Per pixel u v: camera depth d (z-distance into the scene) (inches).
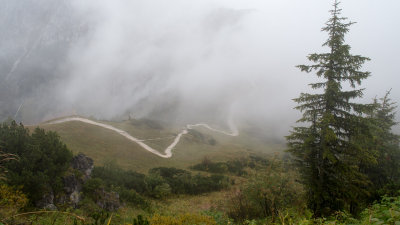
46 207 412.5
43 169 488.7
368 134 463.8
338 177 471.5
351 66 477.7
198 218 304.7
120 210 607.2
